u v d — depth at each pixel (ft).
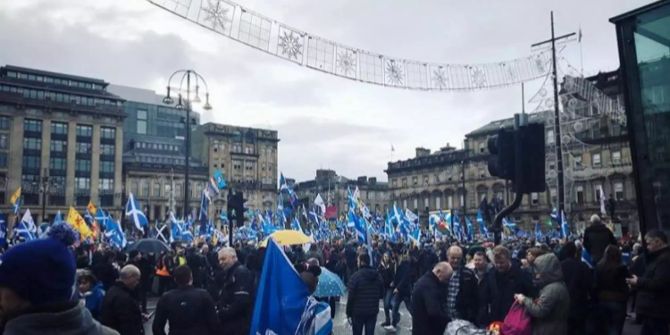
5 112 304.71
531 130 21.25
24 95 312.50
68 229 12.85
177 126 413.59
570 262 27.32
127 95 403.95
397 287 46.44
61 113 321.32
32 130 313.32
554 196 243.19
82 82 335.47
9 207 299.17
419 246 87.20
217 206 366.84
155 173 355.97
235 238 118.93
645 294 22.21
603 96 121.39
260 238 124.98
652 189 15.87
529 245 61.93
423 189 318.04
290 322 16.53
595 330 28.27
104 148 335.06
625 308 28.27
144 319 33.76
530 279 23.36
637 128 16.22
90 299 25.98
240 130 389.60
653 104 15.87
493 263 25.08
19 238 87.51
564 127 170.81
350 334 43.16
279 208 140.05
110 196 332.80
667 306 21.54
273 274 16.69
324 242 100.42
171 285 65.92
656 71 15.83
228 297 24.84
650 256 22.31
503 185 271.08
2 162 302.45
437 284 23.48
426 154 335.47
